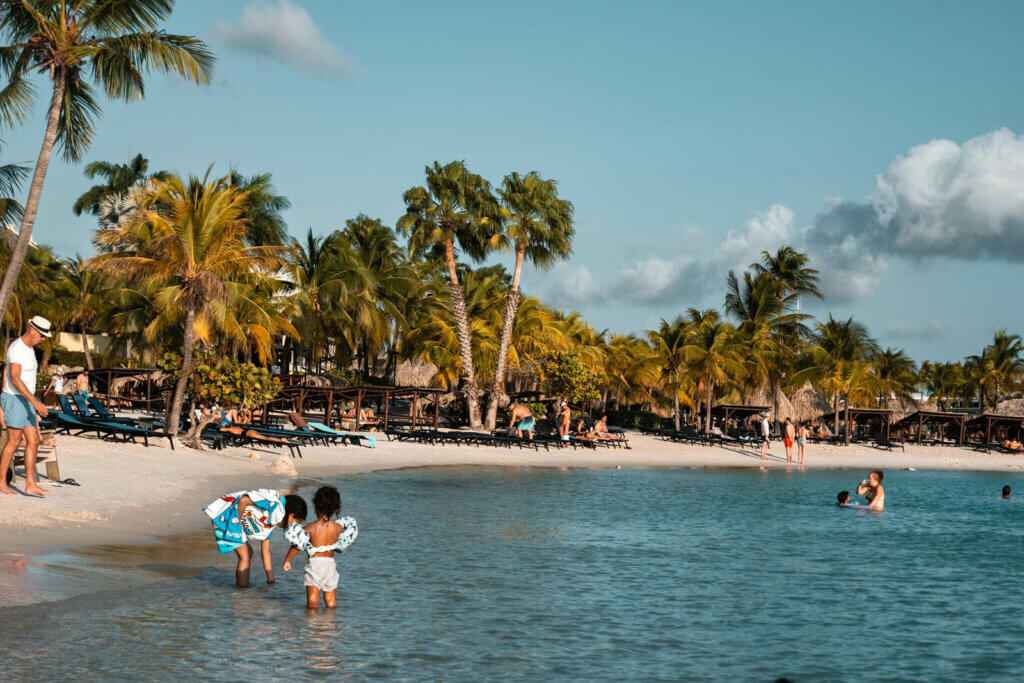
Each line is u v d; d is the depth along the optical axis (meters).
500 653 8.54
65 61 23.28
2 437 13.34
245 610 9.30
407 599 10.53
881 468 46.03
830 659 9.09
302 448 31.70
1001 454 57.75
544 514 19.78
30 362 13.08
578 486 27.38
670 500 24.52
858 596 12.31
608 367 62.50
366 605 10.04
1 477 13.13
